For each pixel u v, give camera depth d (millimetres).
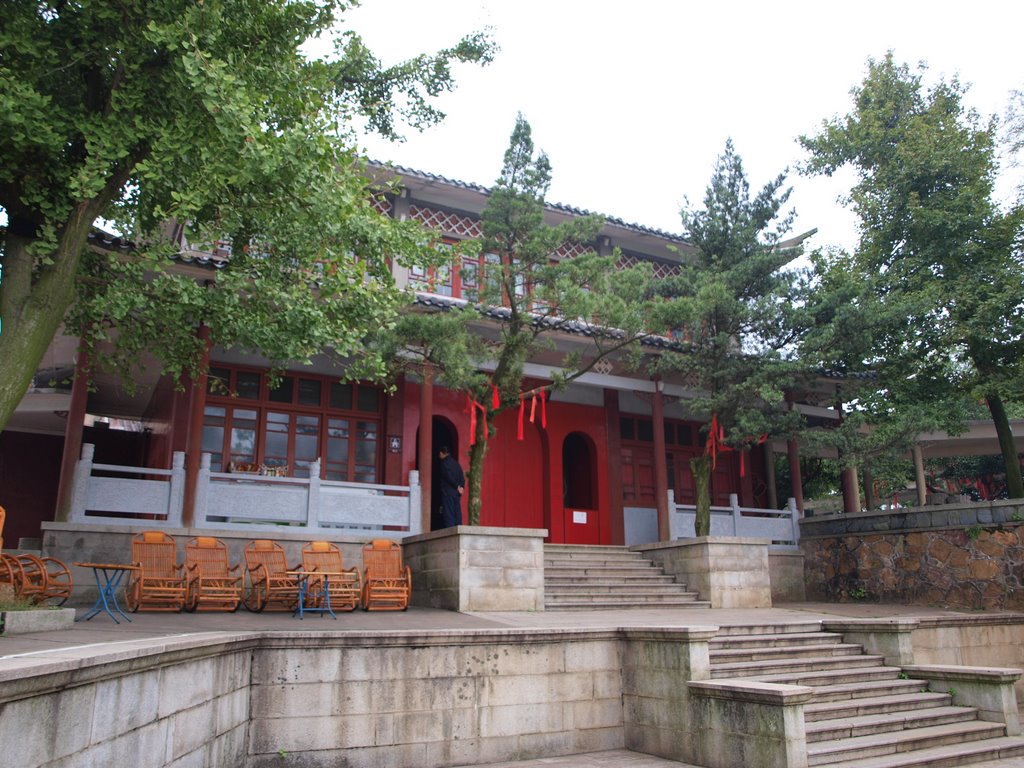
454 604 11609
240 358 15773
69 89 8727
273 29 8477
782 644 10547
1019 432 20734
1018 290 15141
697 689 7910
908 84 17953
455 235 18516
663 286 16656
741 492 21297
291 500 13234
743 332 17078
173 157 7645
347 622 9844
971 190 15812
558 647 8461
